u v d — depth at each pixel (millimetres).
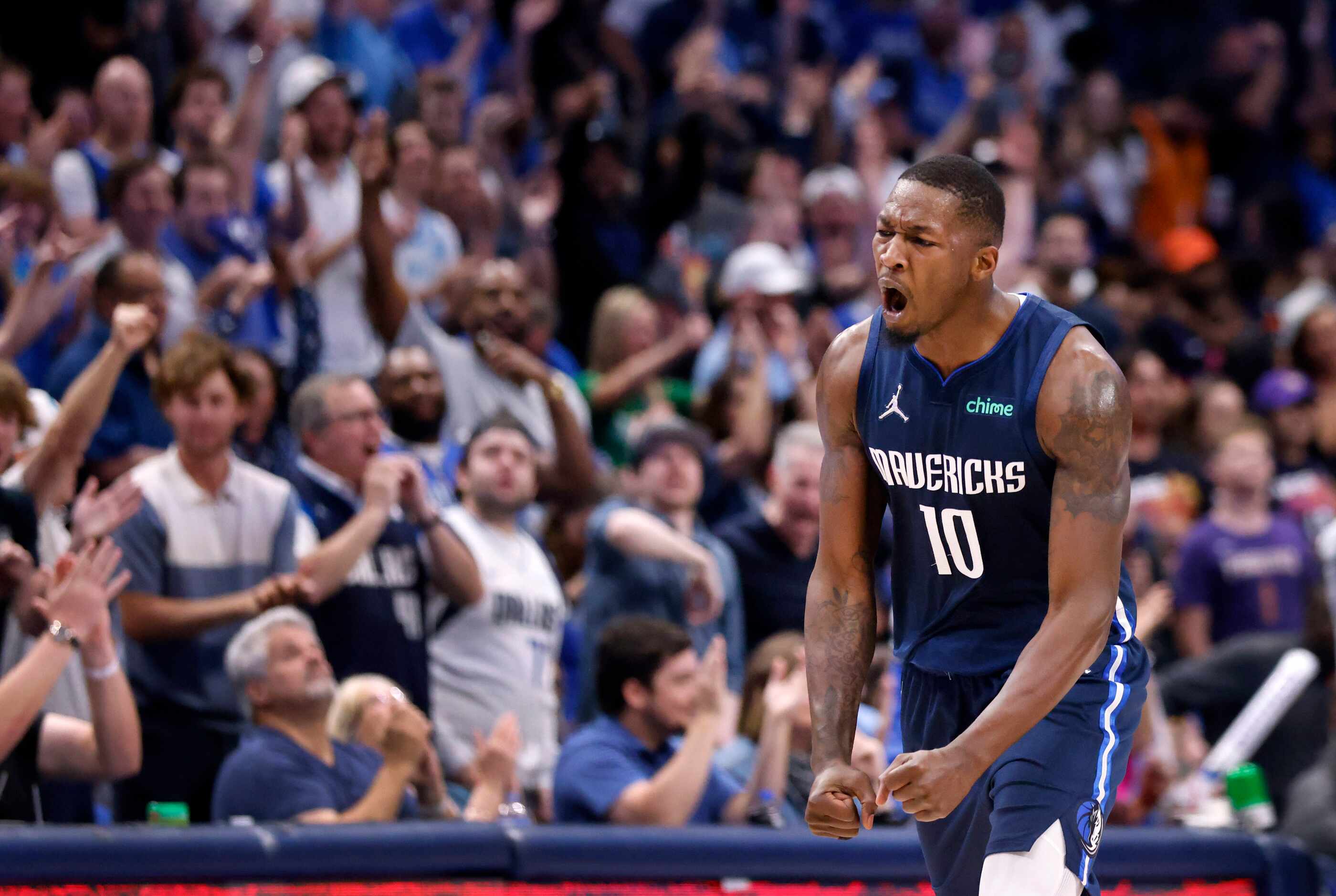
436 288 19797
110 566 11055
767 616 16594
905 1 34125
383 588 13625
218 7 23031
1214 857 11469
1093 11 37094
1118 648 8078
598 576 15422
